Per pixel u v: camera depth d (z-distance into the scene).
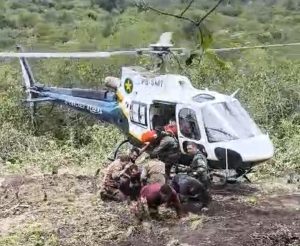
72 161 11.59
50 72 15.47
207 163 7.97
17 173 10.45
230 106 8.28
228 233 6.67
